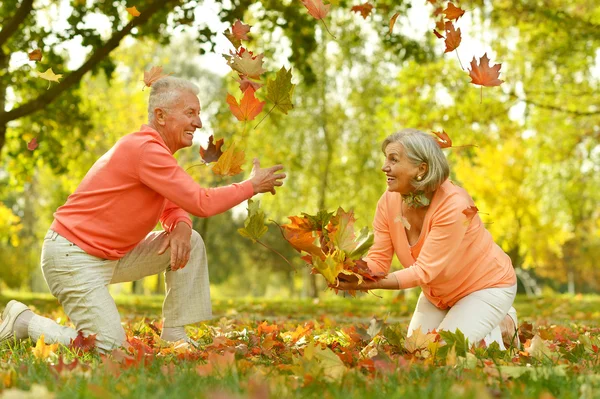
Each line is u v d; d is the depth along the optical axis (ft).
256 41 40.19
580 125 55.62
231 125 57.98
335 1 12.78
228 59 12.66
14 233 85.05
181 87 13.33
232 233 126.82
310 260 12.48
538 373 9.42
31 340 13.23
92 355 12.14
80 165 57.52
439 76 45.42
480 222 14.07
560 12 40.75
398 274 13.02
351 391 8.29
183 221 13.76
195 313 14.34
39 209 99.71
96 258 13.01
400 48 39.63
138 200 12.99
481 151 69.51
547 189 69.97
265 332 16.34
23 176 46.70
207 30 34.50
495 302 13.76
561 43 43.27
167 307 14.39
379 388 8.57
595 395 8.00
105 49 33.78
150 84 13.80
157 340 13.87
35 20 37.60
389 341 12.75
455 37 12.82
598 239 117.39
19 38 37.19
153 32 36.52
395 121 50.37
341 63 65.51
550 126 55.93
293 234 12.32
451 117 45.14
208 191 12.78
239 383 8.69
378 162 71.46
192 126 13.42
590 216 113.60
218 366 9.78
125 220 13.01
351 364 11.09
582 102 51.62
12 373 9.05
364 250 12.39
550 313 34.86
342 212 12.24
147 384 8.57
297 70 39.63
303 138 69.56
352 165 71.46
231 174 13.00
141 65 66.23
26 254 95.71
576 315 31.78
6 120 34.01
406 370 9.75
